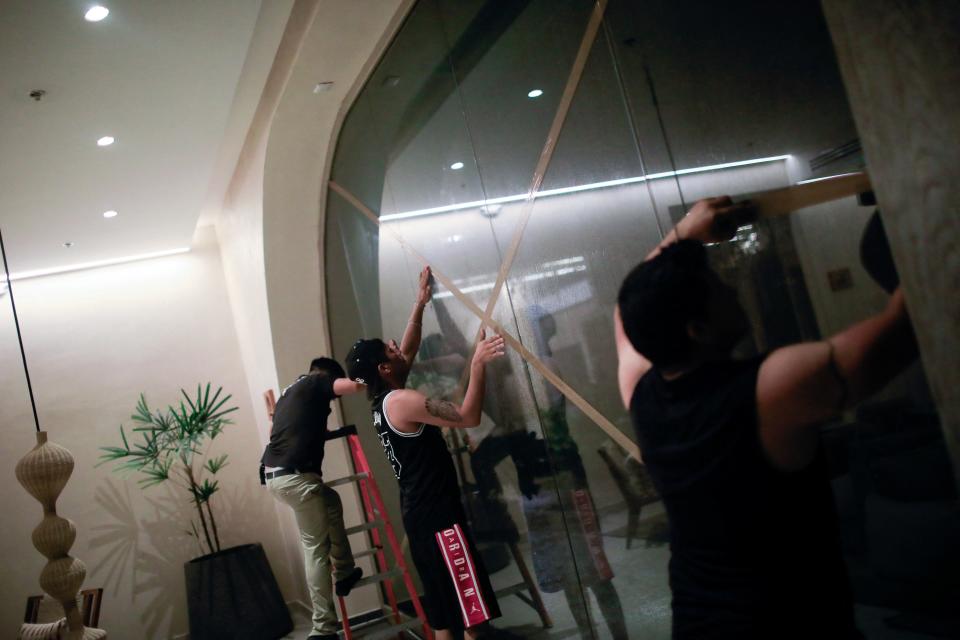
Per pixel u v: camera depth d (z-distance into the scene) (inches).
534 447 110.6
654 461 64.8
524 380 110.0
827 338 55.7
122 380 238.4
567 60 89.4
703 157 68.3
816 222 56.4
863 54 50.7
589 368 92.6
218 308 252.7
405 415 116.2
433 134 130.8
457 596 115.3
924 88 46.8
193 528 237.3
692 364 61.3
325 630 141.0
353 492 199.0
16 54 121.0
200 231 254.7
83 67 129.6
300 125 167.2
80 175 170.9
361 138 164.2
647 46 74.7
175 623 229.3
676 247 68.4
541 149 98.0
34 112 139.4
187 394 244.5
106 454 232.2
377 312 169.5
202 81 144.7
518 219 106.2
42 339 232.5
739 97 63.0
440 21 123.3
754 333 62.4
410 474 119.6
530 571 117.6
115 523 229.5
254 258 201.5
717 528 58.2
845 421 54.9
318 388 149.6
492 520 130.2
